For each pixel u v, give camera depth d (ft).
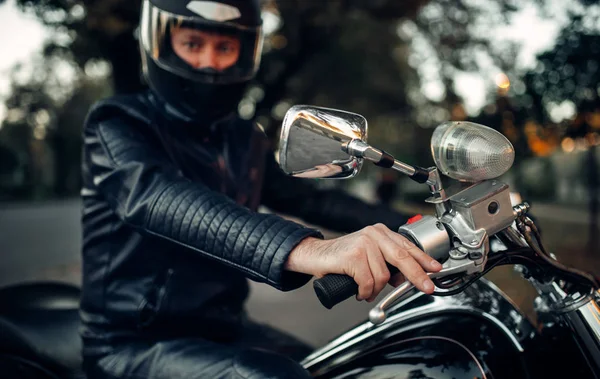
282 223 3.71
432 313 4.24
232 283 5.07
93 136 4.92
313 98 49.34
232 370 4.08
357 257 3.18
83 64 30.37
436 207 3.32
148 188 4.27
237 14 5.31
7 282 20.16
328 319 14.32
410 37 42.63
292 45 33.12
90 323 4.92
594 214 23.62
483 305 4.16
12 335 5.22
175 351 4.39
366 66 48.32
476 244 3.15
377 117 61.62
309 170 3.23
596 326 3.51
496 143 3.22
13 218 55.01
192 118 5.31
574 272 3.68
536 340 3.92
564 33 17.21
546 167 62.95
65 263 24.44
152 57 5.26
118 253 4.81
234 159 5.64
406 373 3.93
